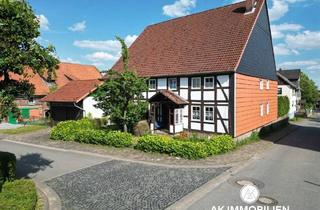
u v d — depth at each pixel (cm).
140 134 2178
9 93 858
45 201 901
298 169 1320
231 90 2058
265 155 1639
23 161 1466
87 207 859
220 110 2122
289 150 1820
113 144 1772
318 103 9144
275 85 3294
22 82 910
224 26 2450
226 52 2189
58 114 3011
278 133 2703
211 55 2259
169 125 2273
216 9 2723
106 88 1830
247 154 1636
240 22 2373
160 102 2327
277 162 1461
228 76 2070
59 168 1316
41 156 1580
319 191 1013
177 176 1176
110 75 1855
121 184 1073
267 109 2942
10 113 898
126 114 1861
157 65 2583
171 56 2569
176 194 966
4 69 823
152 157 1507
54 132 2125
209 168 1308
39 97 3759
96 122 2552
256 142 2123
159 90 2459
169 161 1427
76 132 2019
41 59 888
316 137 2469
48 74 959
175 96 2308
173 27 2942
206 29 2569
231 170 1278
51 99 2956
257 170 1291
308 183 1104
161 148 1579
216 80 2134
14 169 988
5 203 704
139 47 3033
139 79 1845
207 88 2189
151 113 2448
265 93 2841
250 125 2391
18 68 827
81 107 2789
